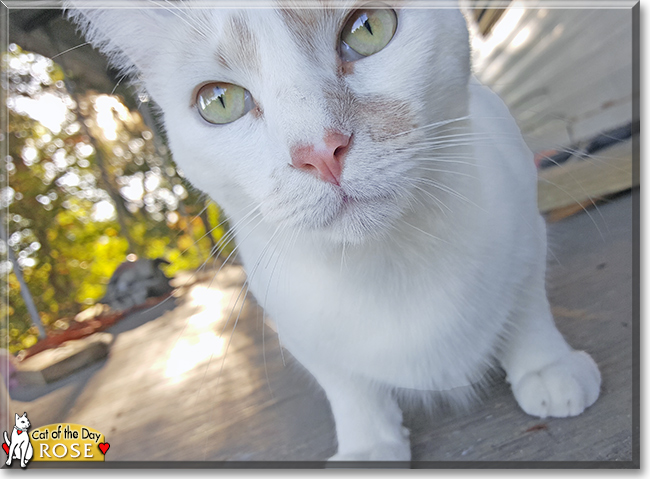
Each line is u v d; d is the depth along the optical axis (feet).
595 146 1.23
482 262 0.52
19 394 1.41
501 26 2.26
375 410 0.56
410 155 0.44
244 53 0.46
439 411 0.61
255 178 0.49
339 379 0.56
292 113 0.43
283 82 0.45
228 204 0.58
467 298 0.52
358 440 0.55
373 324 0.52
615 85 1.28
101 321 2.10
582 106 1.46
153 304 2.22
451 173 0.49
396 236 0.48
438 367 0.55
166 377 1.20
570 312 0.68
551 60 1.74
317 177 0.44
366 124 0.44
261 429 0.75
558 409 0.51
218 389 1.00
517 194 0.57
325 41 0.46
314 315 0.53
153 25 0.55
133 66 0.62
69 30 1.50
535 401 0.52
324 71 0.46
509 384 0.61
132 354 1.57
